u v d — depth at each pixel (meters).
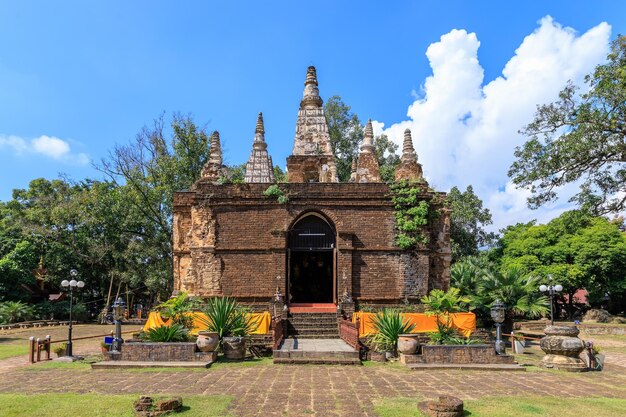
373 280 22.45
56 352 17.84
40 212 39.53
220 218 22.92
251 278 22.50
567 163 22.48
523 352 19.88
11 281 35.16
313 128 27.19
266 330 19.12
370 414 9.06
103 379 12.70
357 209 22.84
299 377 13.07
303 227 23.38
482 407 9.67
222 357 16.48
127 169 37.81
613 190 22.92
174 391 11.05
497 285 24.50
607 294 35.84
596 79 21.12
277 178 42.78
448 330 17.64
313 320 21.44
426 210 22.70
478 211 43.88
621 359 19.52
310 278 31.84
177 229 24.41
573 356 15.49
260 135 29.53
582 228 36.47
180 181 37.56
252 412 9.16
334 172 26.47
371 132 26.91
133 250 38.50
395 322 16.94
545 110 22.80
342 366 15.12
